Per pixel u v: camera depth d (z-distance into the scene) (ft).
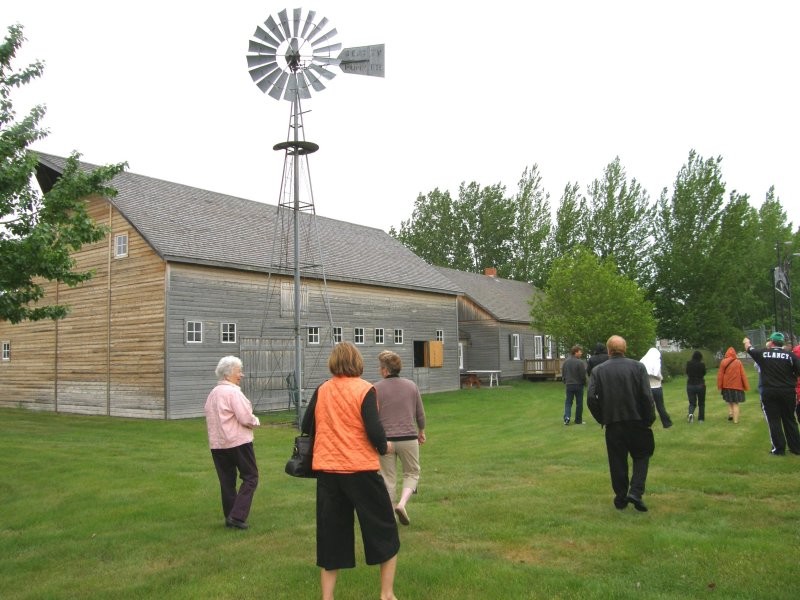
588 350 104.42
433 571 17.58
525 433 48.11
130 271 68.23
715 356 178.40
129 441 46.62
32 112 45.78
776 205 221.25
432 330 104.73
